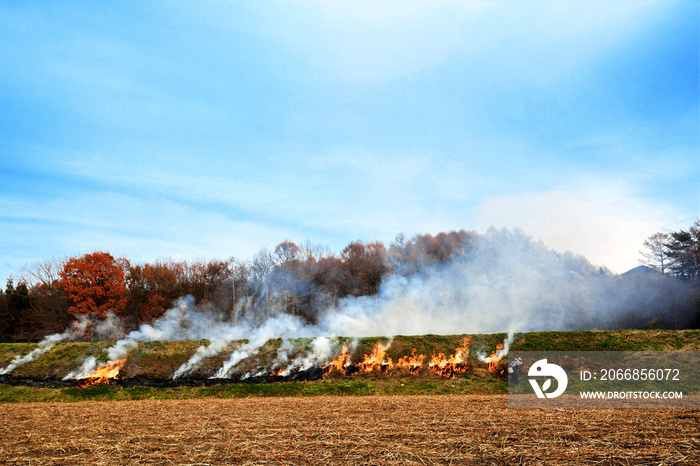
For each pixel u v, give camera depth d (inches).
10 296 2423.7
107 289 2169.0
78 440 487.2
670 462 366.6
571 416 576.7
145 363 1130.0
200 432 515.5
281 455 408.8
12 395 991.0
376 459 389.4
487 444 429.4
